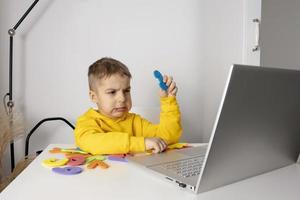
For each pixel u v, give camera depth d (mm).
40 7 1401
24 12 1391
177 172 648
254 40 1453
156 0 1465
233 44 1536
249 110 540
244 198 534
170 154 834
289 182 627
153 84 1477
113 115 1041
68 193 542
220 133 518
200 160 759
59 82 1430
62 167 703
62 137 1444
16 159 1420
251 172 648
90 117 1023
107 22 1440
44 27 1409
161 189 573
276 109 599
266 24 1904
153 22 1468
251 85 512
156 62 1480
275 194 556
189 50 1501
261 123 587
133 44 1461
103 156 828
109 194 541
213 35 1521
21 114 1376
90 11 1427
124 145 838
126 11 1449
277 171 708
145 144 853
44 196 525
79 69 1434
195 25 1499
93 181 613
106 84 1011
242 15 1529
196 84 1520
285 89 585
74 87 1437
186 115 1526
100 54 1444
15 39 1395
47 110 1433
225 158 557
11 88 1366
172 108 1059
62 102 1437
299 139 729
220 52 1528
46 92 1427
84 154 858
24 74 1410
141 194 543
